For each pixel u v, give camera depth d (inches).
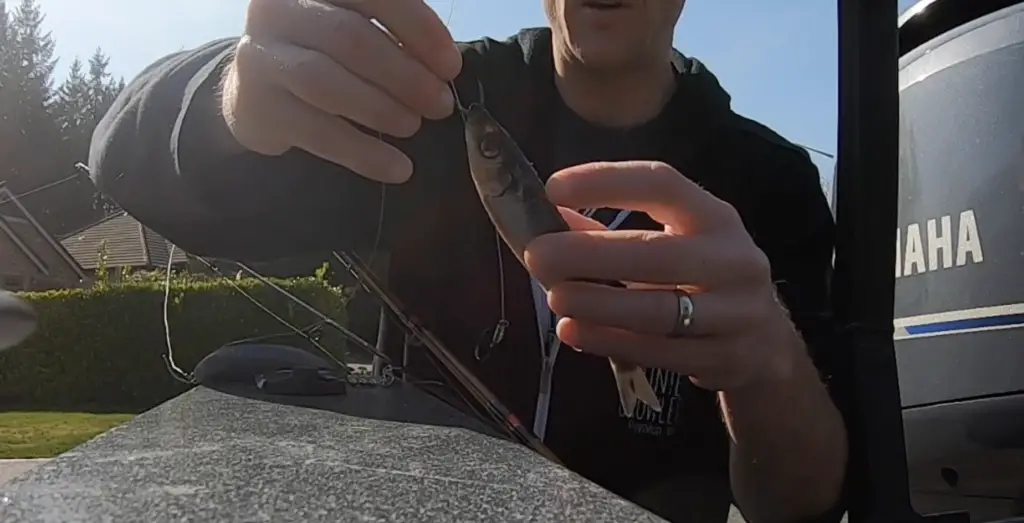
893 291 14.2
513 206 13.8
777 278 23.3
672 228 13.8
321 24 13.9
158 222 21.7
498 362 23.0
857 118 13.9
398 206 23.4
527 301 23.3
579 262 13.0
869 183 13.9
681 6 25.9
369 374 20.5
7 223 305.1
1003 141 22.9
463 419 15.4
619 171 13.3
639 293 13.1
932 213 24.2
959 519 14.0
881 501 13.6
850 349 14.3
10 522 8.5
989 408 21.5
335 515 9.0
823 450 15.4
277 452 11.9
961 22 26.5
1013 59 23.2
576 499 10.0
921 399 23.0
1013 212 22.3
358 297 22.5
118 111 22.6
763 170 25.2
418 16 14.0
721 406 17.7
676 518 21.3
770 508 16.8
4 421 82.7
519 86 26.3
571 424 22.6
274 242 21.7
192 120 19.4
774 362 14.2
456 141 24.1
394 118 14.1
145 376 145.5
